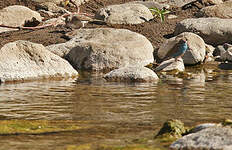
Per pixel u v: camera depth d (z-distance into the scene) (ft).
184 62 91.25
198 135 35.78
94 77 77.41
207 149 33.96
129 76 73.51
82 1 137.18
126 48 89.40
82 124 44.39
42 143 37.65
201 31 104.17
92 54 88.53
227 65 91.50
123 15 114.11
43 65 76.07
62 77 76.69
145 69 74.84
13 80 71.61
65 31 105.19
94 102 55.62
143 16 115.14
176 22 114.62
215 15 116.26
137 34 94.32
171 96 59.98
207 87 67.51
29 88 65.46
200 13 118.11
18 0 131.75
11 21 111.04
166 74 81.35
